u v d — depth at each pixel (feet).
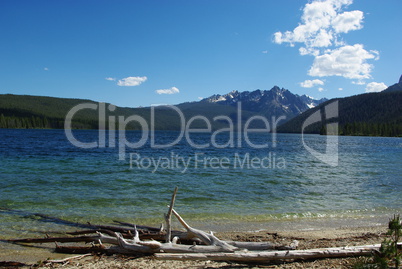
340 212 37.83
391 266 18.25
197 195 46.03
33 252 23.72
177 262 20.59
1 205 37.35
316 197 46.65
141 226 30.09
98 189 48.52
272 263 20.15
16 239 25.81
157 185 53.31
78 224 30.76
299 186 56.13
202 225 31.55
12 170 68.03
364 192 51.55
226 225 31.60
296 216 35.73
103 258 21.67
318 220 34.22
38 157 98.73
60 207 37.06
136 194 45.55
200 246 21.48
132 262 20.61
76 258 21.71
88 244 25.72
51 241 24.80
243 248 21.94
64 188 48.70
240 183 57.47
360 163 104.99
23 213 34.17
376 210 39.11
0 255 22.93
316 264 19.57
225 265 19.95
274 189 52.44
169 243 21.89
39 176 60.08
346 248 20.88
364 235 27.07
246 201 42.83
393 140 382.22
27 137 248.73
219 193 47.83
